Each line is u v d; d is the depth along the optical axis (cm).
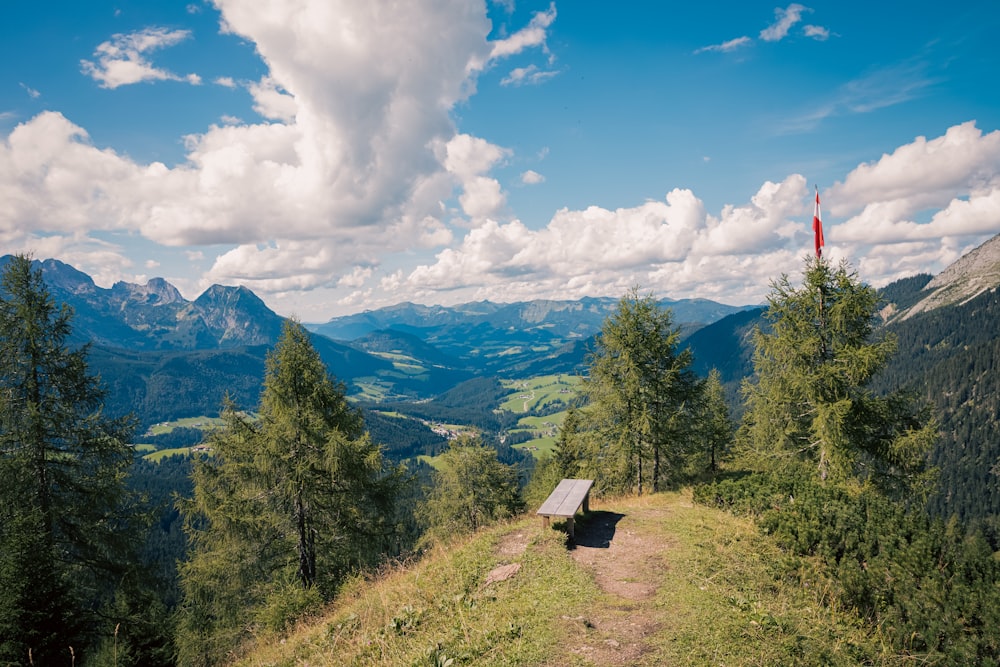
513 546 1095
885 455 1605
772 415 1873
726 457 2683
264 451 1559
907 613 711
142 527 1678
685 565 929
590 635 663
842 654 613
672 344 2016
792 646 613
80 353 1600
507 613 750
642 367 2005
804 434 1845
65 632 960
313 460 1570
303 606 1228
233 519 1584
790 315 1723
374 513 1814
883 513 1016
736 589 809
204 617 1641
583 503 1357
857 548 903
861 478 1650
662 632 665
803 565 881
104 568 1593
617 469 2122
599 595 807
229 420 1631
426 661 633
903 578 768
